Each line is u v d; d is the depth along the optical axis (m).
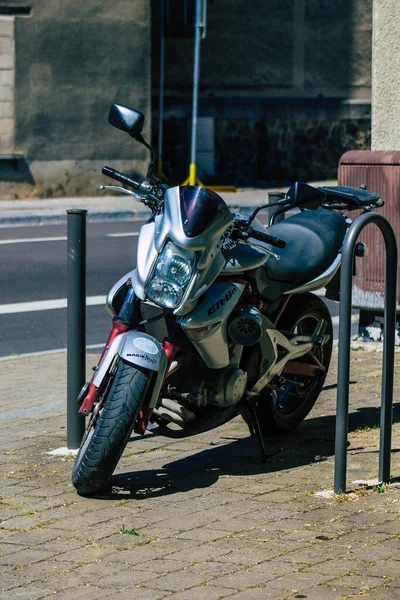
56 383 9.00
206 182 28.06
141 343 5.78
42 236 18.88
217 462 6.55
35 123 24.72
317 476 6.18
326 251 6.93
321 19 29.81
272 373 6.60
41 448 6.91
